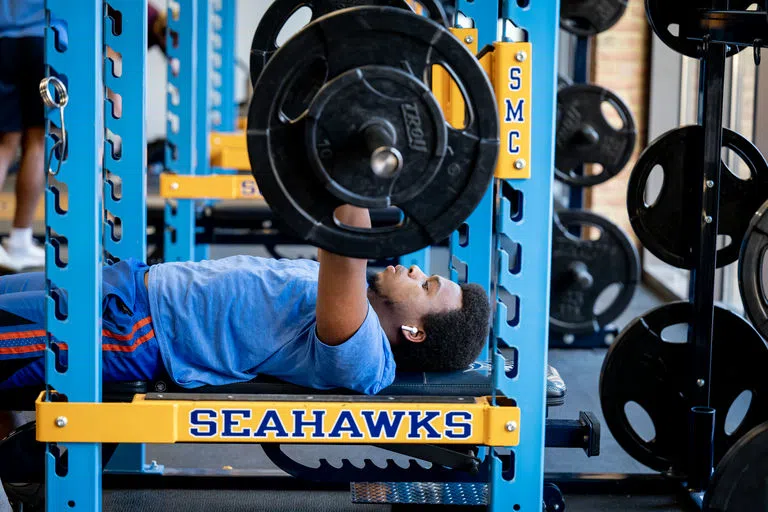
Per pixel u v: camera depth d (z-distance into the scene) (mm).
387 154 2268
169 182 5574
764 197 3840
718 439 3949
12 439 3162
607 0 6242
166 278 3102
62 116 2604
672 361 3898
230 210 6773
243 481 3990
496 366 2770
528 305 2752
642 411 5051
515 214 2787
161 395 2816
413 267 3201
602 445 4629
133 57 3848
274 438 2768
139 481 3969
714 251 3699
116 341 2994
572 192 6723
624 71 8703
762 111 5551
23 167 6629
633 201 3830
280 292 3027
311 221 2439
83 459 2752
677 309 3863
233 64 9352
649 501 3936
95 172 2643
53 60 2602
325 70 2514
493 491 2818
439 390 3020
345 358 2824
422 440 2768
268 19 3176
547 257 2734
